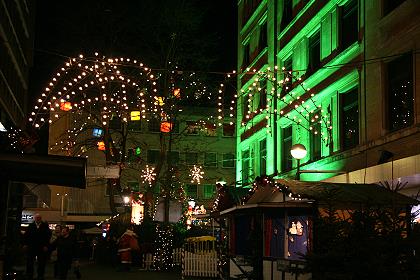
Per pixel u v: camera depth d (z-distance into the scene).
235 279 16.75
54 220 46.28
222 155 50.78
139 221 27.16
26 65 29.97
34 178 13.69
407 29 16.59
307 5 24.64
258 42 31.92
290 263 11.85
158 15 31.77
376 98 18.25
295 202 12.01
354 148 19.45
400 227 8.84
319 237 9.14
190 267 20.44
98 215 48.22
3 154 12.25
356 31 20.55
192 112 46.00
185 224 27.02
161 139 31.53
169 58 31.67
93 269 25.19
